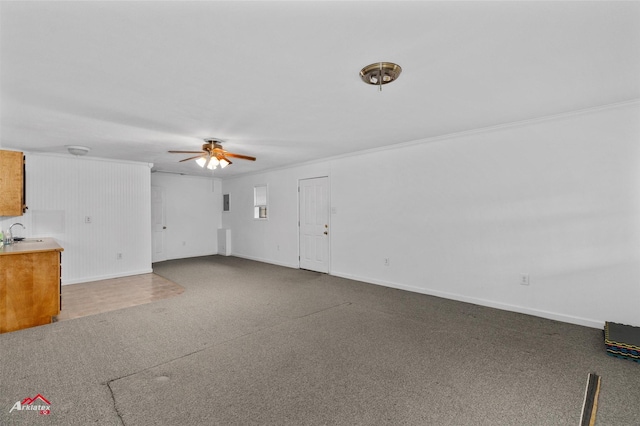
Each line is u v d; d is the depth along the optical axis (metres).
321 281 5.14
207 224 8.31
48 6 1.40
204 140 4.07
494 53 1.90
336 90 2.45
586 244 3.08
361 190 5.08
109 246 5.49
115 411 1.81
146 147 4.48
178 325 3.20
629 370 2.26
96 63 1.97
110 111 2.89
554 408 1.84
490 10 1.48
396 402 1.90
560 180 3.21
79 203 5.19
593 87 2.45
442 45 1.80
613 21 1.57
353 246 5.25
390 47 1.81
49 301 3.29
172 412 1.81
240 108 2.85
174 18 1.51
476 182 3.80
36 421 1.72
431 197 4.22
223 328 3.11
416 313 3.53
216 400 1.92
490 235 3.71
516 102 2.79
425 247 4.31
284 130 3.64
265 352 2.58
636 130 2.81
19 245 3.68
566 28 1.63
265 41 1.74
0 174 3.91
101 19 1.51
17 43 1.72
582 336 2.85
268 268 6.34
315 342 2.77
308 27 1.60
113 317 3.45
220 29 1.61
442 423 1.72
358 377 2.19
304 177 6.09
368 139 4.16
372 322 3.26
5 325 3.06
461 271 3.96
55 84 2.29
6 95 2.49
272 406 1.87
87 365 2.36
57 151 4.80
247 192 7.65
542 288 3.35
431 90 2.48
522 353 2.54
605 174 2.96
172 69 2.07
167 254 7.47
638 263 2.82
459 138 3.93
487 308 3.68
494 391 2.01
